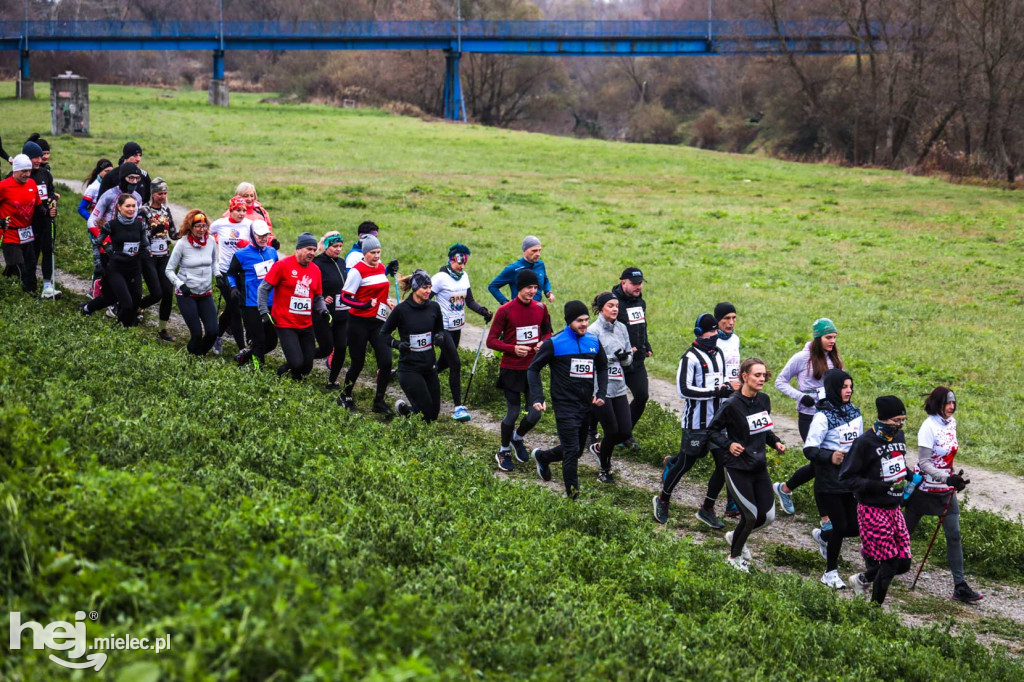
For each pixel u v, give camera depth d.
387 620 5.88
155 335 18.22
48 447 7.27
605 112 138.00
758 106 113.75
